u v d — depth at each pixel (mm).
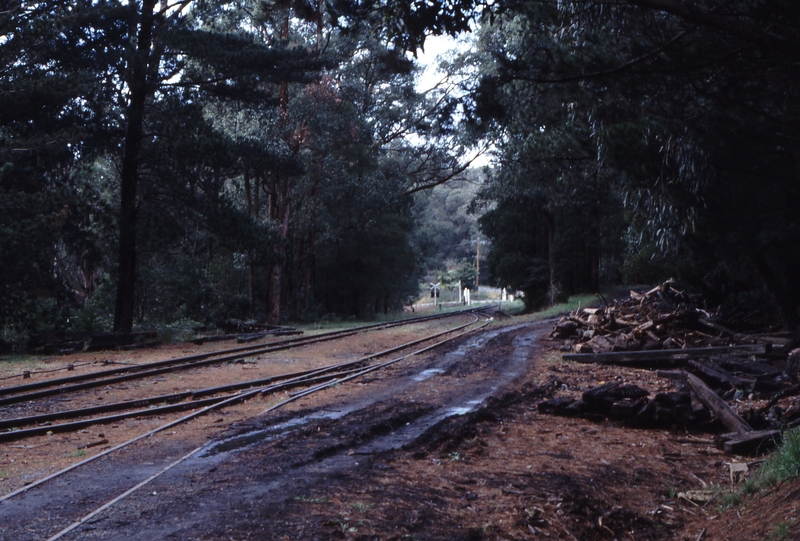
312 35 39406
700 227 14953
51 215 20828
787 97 9836
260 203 46406
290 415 10422
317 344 23625
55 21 20953
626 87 8742
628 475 7219
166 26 26000
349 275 54219
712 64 8172
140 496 6121
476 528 5395
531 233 52469
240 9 35125
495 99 8414
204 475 6875
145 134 26375
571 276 48531
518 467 7285
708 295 21812
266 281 45844
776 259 16328
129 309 26641
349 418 9859
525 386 13195
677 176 12867
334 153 42688
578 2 8320
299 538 4969
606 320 20281
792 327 17109
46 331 22188
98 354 20297
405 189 51750
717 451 8352
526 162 28953
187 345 23438
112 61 24766
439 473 6973
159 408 10906
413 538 5086
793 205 14406
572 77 8406
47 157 23016
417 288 72812
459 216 131625
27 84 21344
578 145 19172
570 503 6051
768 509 5426
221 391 12945
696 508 6297
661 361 16016
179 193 26797
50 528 5254
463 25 7816
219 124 36062
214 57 25359
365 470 6977
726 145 11281
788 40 6969
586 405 10242
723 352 14836
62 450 8375
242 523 5281
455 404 11250
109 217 26281
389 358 19109
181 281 36000
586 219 45281
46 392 12453
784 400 10625
